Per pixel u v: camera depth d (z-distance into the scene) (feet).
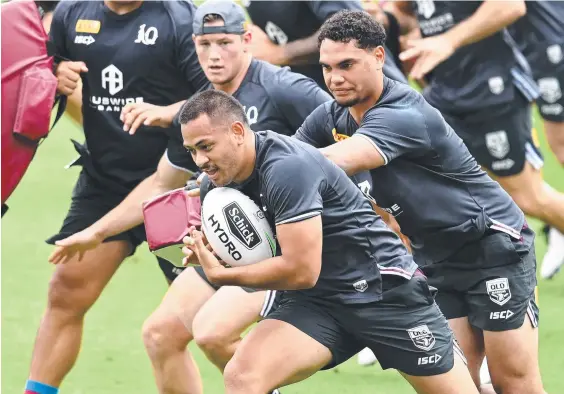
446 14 88.58
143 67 71.67
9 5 67.56
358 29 56.18
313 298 56.49
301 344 55.21
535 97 90.43
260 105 66.39
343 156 56.13
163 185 70.08
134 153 73.92
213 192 54.70
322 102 65.77
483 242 62.54
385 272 55.83
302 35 87.20
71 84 70.59
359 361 81.66
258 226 53.78
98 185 75.20
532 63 103.71
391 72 82.43
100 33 71.82
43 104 67.67
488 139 90.74
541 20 102.89
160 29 71.20
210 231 54.08
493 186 62.69
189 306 65.57
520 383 64.23
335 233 54.70
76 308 72.02
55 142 149.18
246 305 62.75
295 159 52.49
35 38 68.23
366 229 55.47
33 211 121.60
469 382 58.34
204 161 52.39
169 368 66.59
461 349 64.28
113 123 73.31
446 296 65.05
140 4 71.51
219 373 80.12
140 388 76.84
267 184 52.44
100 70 72.28
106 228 68.49
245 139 52.80
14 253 107.96
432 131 58.18
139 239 73.72
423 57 80.79
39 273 102.53
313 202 52.11
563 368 78.79
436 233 61.46
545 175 137.28
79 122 81.97
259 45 87.86
